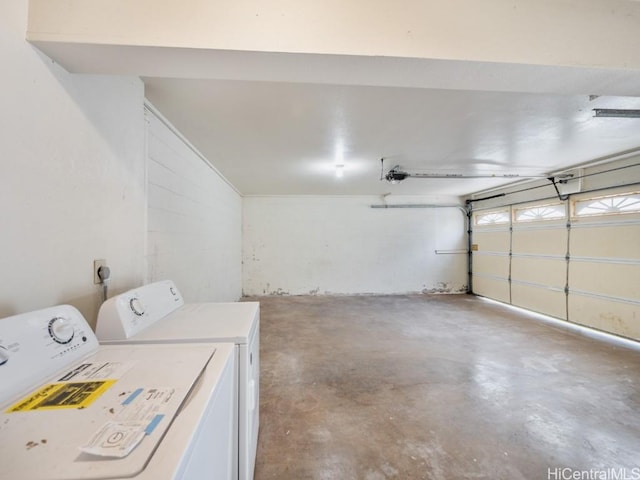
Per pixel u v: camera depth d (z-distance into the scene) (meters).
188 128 2.40
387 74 1.18
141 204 1.69
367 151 3.11
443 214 6.52
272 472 1.49
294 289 6.25
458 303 5.54
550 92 1.35
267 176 4.32
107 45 0.94
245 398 1.10
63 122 1.06
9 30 0.85
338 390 2.32
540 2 1.12
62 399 0.63
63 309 0.89
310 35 1.01
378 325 4.13
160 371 0.78
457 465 1.55
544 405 2.10
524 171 4.09
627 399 2.18
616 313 3.60
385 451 1.65
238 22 0.99
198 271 3.09
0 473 0.43
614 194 3.59
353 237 6.36
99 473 0.44
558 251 4.37
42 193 0.97
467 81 1.24
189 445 0.52
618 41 1.15
